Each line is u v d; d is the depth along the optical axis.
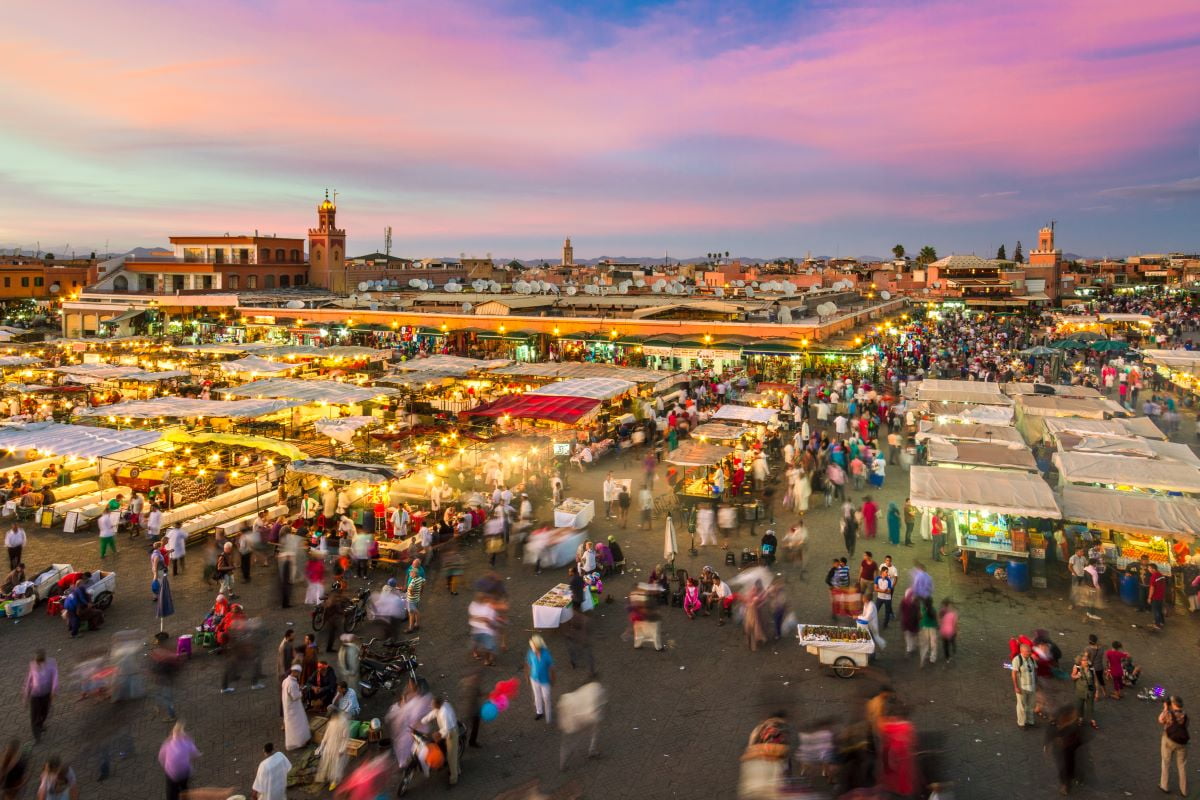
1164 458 22.56
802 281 96.06
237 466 26.30
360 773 10.54
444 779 11.28
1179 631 15.97
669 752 11.95
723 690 13.76
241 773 11.38
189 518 22.17
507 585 18.48
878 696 11.73
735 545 21.08
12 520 22.70
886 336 59.34
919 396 33.88
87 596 16.02
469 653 15.15
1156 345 61.09
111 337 60.59
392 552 19.36
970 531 19.52
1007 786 11.10
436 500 22.84
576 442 29.72
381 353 45.53
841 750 10.94
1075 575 17.27
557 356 51.88
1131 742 12.18
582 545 18.48
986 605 17.27
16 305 85.25
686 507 23.70
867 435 30.77
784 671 14.45
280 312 62.41
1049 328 78.69
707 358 47.72
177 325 62.81
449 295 65.31
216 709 13.14
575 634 14.72
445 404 36.22
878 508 24.05
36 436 24.22
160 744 12.12
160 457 24.70
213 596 17.67
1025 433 30.14
